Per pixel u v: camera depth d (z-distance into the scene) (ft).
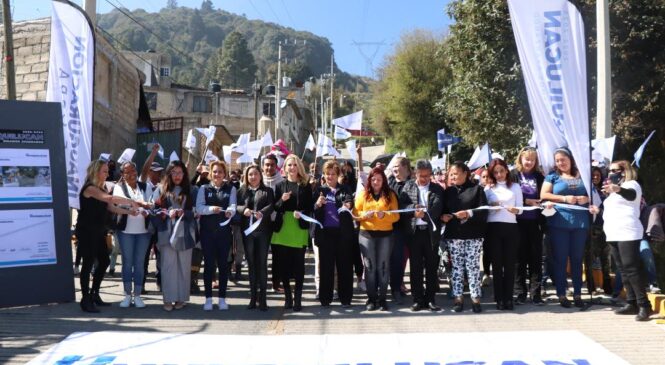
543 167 25.61
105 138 57.00
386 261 25.07
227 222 24.80
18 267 24.00
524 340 19.67
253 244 25.23
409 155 125.80
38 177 24.68
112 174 35.47
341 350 18.85
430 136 122.62
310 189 25.77
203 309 25.39
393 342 19.58
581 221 24.07
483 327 21.76
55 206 24.98
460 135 69.97
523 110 52.03
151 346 19.20
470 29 52.49
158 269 29.55
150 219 24.95
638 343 19.48
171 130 64.85
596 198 26.45
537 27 25.45
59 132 25.39
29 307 24.20
